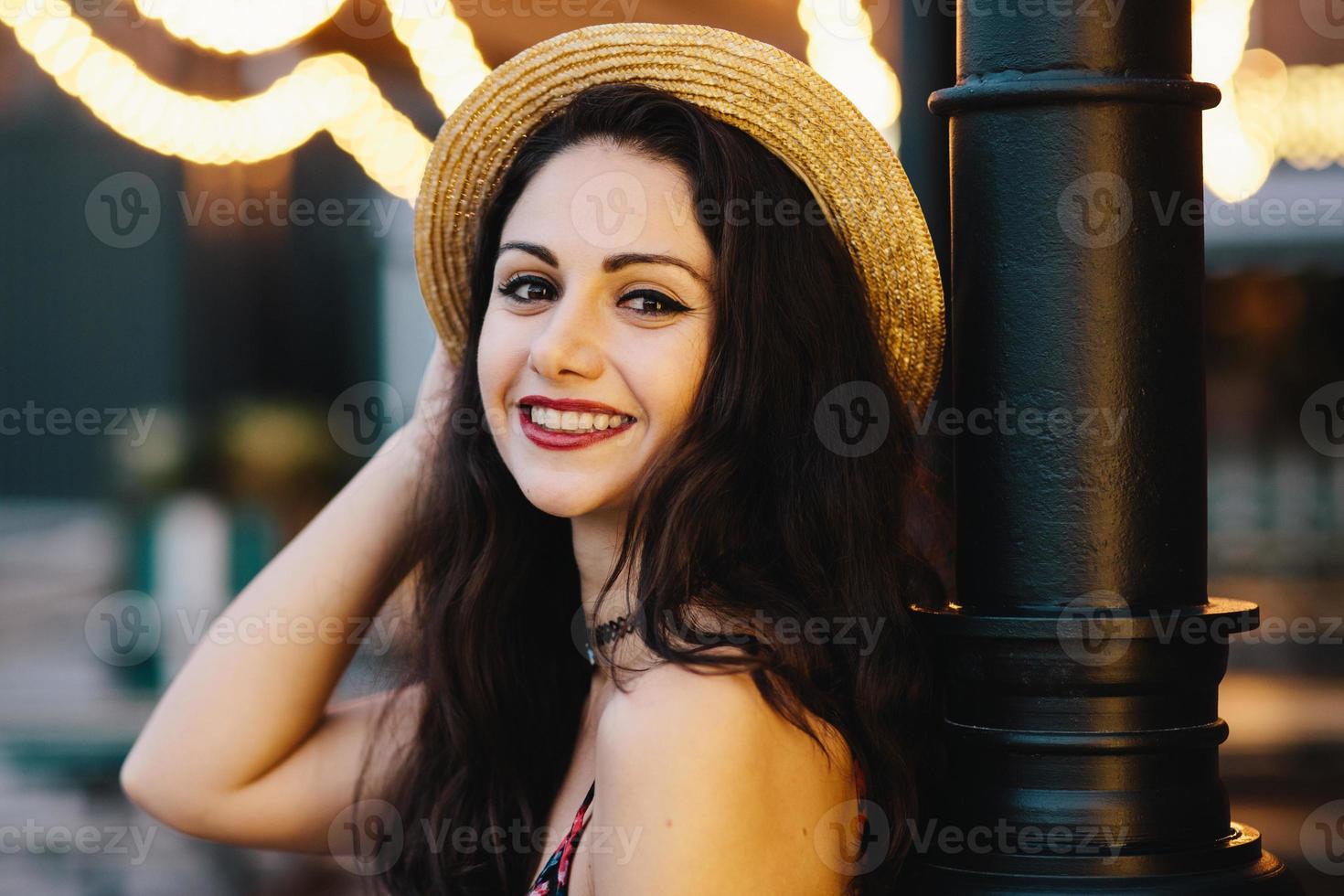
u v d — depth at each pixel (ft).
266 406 49.80
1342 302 68.54
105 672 43.45
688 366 10.09
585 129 10.36
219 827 12.87
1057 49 8.66
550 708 12.48
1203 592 9.05
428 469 12.97
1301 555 63.62
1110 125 8.62
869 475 10.62
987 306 8.92
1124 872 8.59
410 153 44.19
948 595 12.52
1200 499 8.96
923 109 17.11
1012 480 8.87
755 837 9.05
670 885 8.80
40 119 67.72
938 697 10.58
